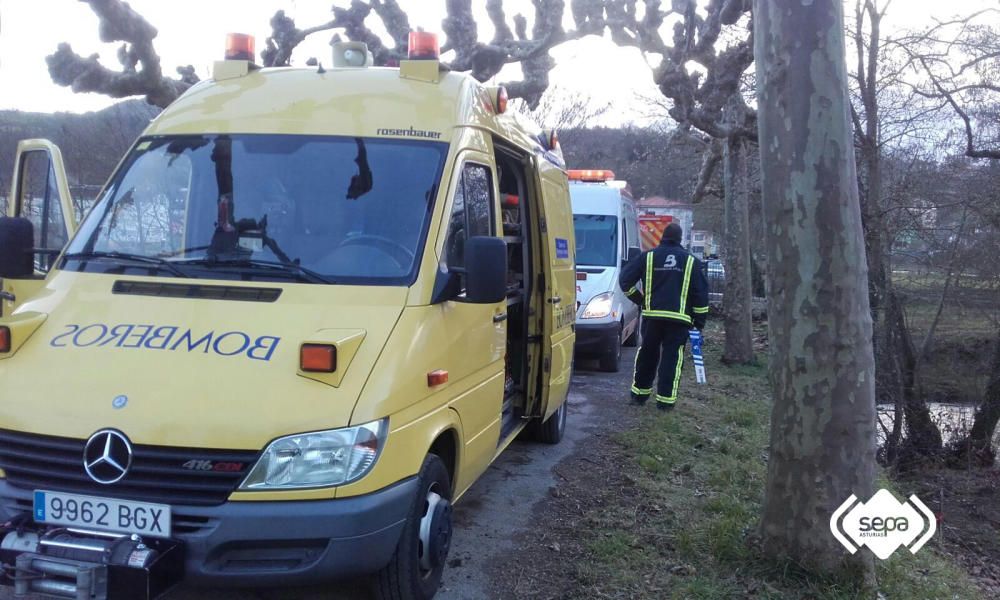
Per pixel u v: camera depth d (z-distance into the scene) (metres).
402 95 4.89
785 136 4.51
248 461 3.32
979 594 5.16
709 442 7.97
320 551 3.39
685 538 5.18
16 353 3.74
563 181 7.79
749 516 5.63
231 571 3.34
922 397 9.62
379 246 4.26
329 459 3.38
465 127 4.91
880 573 4.80
